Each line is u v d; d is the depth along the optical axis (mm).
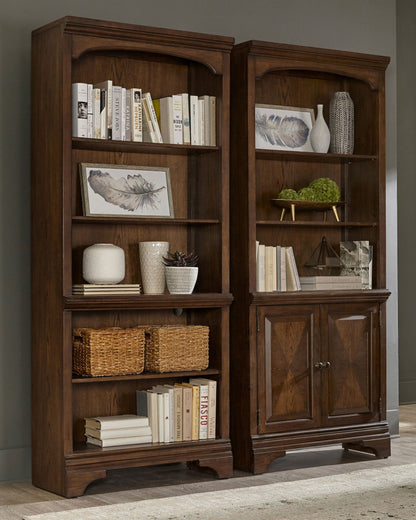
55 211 4047
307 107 5086
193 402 4371
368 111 5027
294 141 4941
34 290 4250
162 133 4453
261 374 4523
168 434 4293
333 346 4758
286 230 5020
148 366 4379
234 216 4637
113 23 4086
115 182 4402
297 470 4559
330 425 4734
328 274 5059
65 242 3986
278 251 4703
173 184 4668
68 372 3986
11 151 4348
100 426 4156
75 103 4098
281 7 5180
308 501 3863
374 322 4914
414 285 7055
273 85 4969
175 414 4324
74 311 4359
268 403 4543
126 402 4520
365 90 5039
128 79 4574
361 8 5492
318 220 5117
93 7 4570
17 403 4344
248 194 4527
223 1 4977
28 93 4395
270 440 4531
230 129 4680
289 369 4609
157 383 4602
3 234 4316
